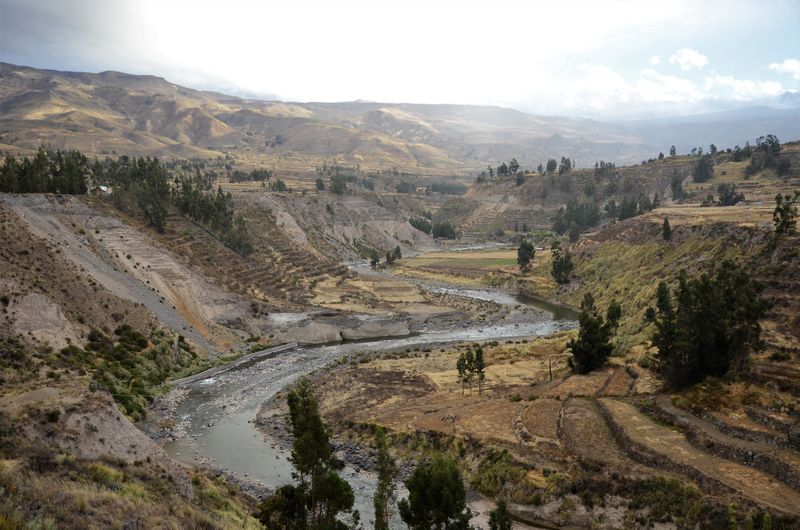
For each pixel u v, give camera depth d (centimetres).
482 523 4762
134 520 3172
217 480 5175
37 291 7981
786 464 4619
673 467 4891
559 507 4834
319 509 4462
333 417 7294
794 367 6272
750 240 10400
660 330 7462
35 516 2770
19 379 6281
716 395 6138
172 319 10488
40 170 13650
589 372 8219
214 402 8019
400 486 5488
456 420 6544
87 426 4241
